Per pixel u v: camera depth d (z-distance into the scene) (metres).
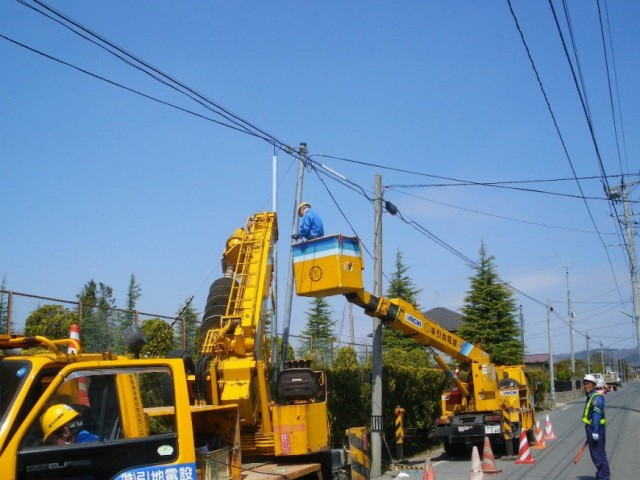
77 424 5.25
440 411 24.62
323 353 18.73
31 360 5.18
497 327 41.97
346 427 17.22
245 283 10.31
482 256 43.25
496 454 19.11
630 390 76.88
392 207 17.38
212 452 6.73
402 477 15.10
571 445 20.41
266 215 11.15
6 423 4.87
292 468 8.59
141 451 5.52
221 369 9.29
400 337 41.91
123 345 12.28
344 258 12.09
